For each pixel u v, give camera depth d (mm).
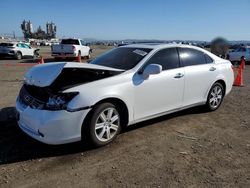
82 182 3471
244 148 4609
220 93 6621
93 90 4188
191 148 4535
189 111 6551
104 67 4625
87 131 4234
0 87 9086
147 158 4133
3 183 3406
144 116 4984
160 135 5020
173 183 3494
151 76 4961
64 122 3969
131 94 4648
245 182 3572
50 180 3496
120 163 3961
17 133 4879
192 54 5941
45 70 4402
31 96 4305
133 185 3430
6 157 4027
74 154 4184
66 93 4004
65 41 23312
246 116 6359
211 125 5660
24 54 23516
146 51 5238
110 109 4418
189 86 5703
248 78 13539
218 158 4211
